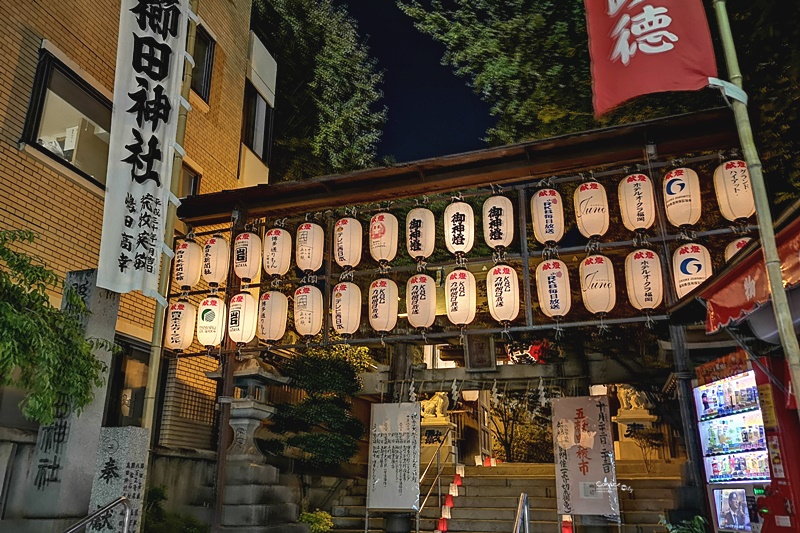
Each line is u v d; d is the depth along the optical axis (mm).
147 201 8117
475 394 21031
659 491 11961
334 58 23766
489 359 13281
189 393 12320
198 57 14133
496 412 24203
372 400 18094
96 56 11109
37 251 9359
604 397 10578
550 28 11484
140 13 8656
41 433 7477
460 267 9219
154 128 8438
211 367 13109
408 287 9211
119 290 7605
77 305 6762
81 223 10273
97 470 6992
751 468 6613
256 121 16922
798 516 5773
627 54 5055
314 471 13859
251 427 11289
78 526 5738
